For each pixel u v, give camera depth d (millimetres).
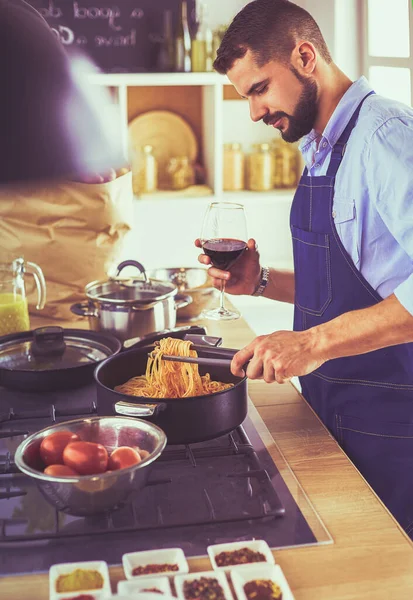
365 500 1339
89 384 1858
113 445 1371
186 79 3779
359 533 1237
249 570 1103
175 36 3891
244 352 1531
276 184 4188
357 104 1812
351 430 1832
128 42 3945
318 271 1900
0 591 1093
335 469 1456
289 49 1794
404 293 1523
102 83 3699
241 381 1524
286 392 1860
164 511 1286
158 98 4141
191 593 1059
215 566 1124
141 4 3908
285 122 1879
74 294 2441
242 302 4195
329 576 1126
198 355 1749
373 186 1730
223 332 2256
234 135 4266
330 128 1829
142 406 1434
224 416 1478
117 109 3801
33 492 1355
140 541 1209
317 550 1189
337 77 1877
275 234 4422
